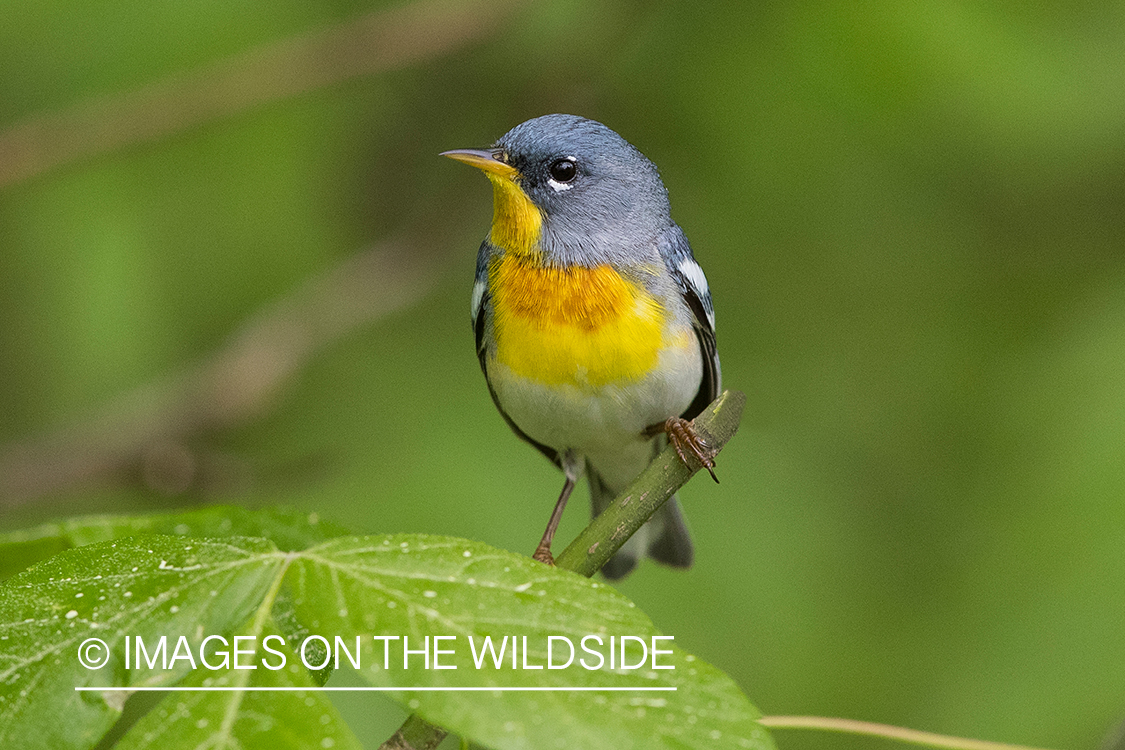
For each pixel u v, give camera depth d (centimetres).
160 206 1051
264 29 1076
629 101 1172
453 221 1326
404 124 1304
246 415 1234
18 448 1204
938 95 1052
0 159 1024
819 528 1100
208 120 1076
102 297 988
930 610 1040
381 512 1050
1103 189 1284
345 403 1236
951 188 1271
